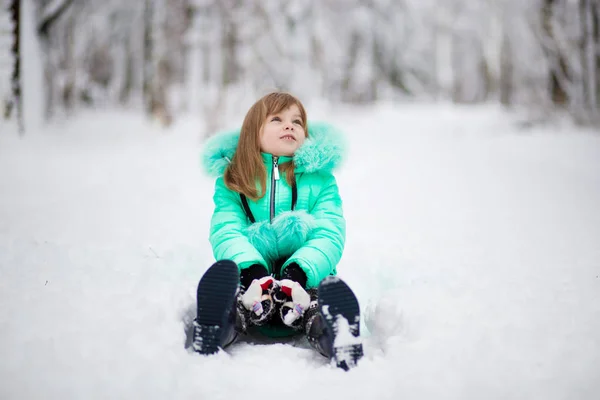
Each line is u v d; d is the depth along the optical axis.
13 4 10.00
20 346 1.62
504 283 2.35
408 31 28.50
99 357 1.60
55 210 5.11
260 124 2.24
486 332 1.77
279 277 2.15
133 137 14.81
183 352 1.72
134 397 1.44
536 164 9.00
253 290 1.83
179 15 16.39
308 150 2.20
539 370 1.55
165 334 1.78
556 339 1.72
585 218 4.75
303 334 2.09
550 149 10.97
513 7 20.52
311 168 2.21
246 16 16.17
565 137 12.59
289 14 21.17
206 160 2.32
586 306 2.02
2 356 1.57
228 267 1.76
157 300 1.99
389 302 2.01
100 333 1.73
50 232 3.99
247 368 1.67
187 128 16.12
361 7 25.06
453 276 2.59
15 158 8.91
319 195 2.28
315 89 23.17
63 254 2.90
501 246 3.66
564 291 2.21
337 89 26.69
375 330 1.98
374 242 4.00
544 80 17.30
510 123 16.25
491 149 11.58
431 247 3.74
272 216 2.20
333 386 1.54
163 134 15.42
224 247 2.06
